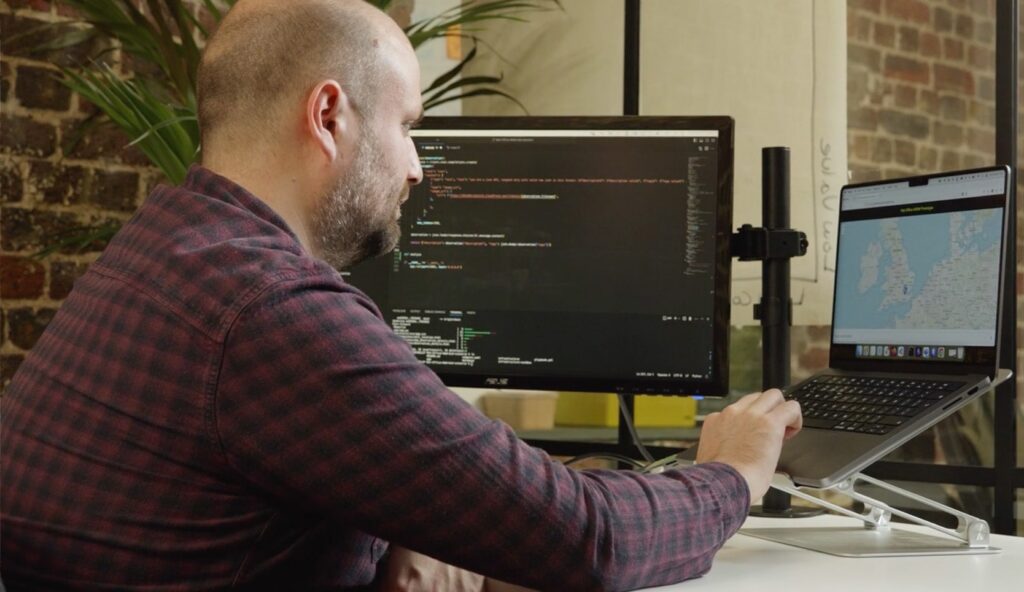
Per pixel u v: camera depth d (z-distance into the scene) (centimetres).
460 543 102
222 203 111
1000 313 146
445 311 190
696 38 272
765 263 183
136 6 305
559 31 300
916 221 162
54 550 105
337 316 103
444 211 190
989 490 234
